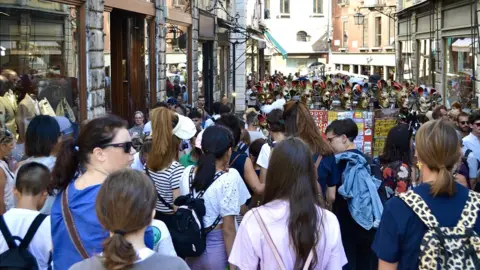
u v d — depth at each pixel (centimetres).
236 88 2641
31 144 486
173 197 478
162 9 1372
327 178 549
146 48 1305
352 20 4134
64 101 836
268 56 4794
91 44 922
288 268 319
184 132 577
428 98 1078
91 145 329
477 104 1557
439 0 2008
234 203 445
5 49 687
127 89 1238
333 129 567
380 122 942
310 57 4753
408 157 532
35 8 754
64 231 319
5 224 365
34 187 384
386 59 3503
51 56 800
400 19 2780
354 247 548
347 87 1022
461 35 1798
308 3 4697
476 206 306
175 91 1566
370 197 518
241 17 2697
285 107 599
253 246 323
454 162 313
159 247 343
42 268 369
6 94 678
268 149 612
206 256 450
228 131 462
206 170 446
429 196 309
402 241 309
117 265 252
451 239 298
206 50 2052
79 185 328
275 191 328
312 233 316
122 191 265
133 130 1023
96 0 941
